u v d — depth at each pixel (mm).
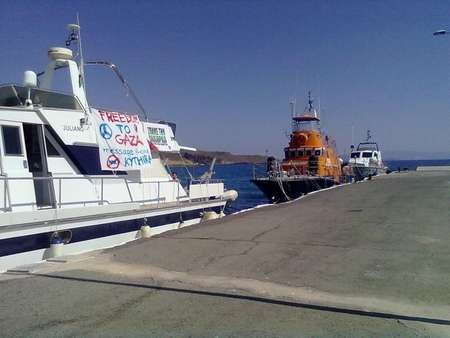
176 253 8273
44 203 10867
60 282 6484
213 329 4605
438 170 49094
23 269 7359
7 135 10023
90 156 12109
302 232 10320
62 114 11492
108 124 12844
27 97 10977
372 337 4305
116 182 12891
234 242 9219
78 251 10711
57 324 4867
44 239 9883
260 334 4445
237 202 31953
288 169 31188
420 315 4859
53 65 13172
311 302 5352
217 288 5996
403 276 6371
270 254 7969
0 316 5156
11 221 9188
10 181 9797
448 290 5699
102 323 4859
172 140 16781
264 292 5770
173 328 4660
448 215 12438
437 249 8102
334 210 14758
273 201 28562
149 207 13320
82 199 11602
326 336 4363
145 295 5777
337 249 8289
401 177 35344
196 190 16594
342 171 36906
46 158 11008
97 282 6438
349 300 5391
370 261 7285
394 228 10539
